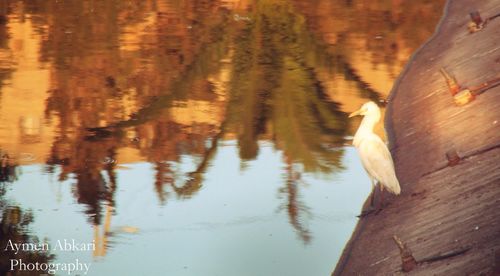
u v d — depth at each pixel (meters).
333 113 18.59
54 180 14.84
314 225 12.62
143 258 11.66
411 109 16.72
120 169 15.50
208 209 13.41
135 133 17.48
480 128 13.65
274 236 12.28
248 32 25.78
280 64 22.31
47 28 25.75
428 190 11.95
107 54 23.11
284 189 14.22
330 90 20.23
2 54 22.97
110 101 19.44
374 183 11.93
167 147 16.77
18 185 14.57
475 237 9.78
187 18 27.30
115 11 28.00
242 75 21.50
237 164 15.67
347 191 14.09
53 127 17.73
